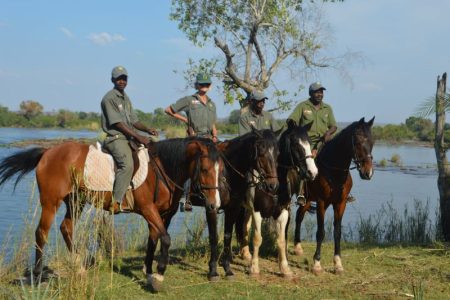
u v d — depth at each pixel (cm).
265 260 873
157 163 682
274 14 1104
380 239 1197
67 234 693
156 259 858
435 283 744
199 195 671
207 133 811
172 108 812
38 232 658
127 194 672
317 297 670
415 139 7138
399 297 675
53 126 7994
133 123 718
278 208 748
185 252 918
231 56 1116
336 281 752
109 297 626
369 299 667
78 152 672
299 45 1152
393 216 1451
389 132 7062
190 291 679
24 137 4756
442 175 1073
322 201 791
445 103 983
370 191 2445
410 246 1020
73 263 599
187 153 670
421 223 1155
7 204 1506
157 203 683
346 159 765
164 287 668
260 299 653
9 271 663
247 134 741
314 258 797
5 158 693
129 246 955
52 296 601
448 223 1050
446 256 905
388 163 3981
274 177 677
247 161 725
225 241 758
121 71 679
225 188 721
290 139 736
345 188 785
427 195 2319
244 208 848
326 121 867
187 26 1164
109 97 675
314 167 713
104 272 742
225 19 1165
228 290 688
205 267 810
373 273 798
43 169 662
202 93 812
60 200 663
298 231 926
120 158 662
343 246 1029
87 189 662
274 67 1148
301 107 866
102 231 707
